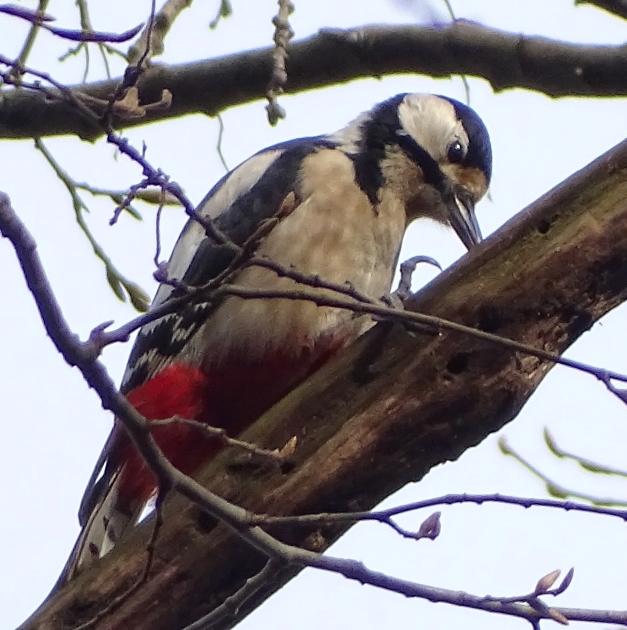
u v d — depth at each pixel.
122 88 6.00
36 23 5.68
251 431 7.01
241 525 5.81
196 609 6.78
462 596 5.62
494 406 6.84
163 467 5.82
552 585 5.66
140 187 5.88
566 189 6.96
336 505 6.85
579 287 6.84
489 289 6.91
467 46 8.83
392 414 6.88
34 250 5.30
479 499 5.64
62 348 5.47
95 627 6.72
